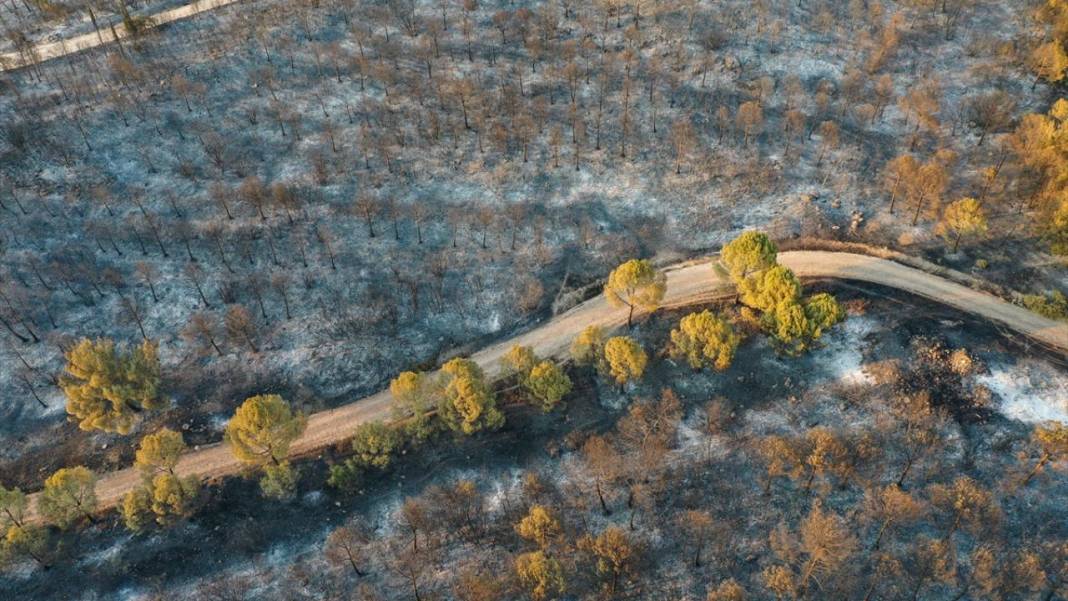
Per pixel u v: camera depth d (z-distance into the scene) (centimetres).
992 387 10575
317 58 16000
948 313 11581
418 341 12069
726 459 10231
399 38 16675
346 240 13188
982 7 16825
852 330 11500
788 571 8719
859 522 9388
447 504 9938
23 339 11875
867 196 13425
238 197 13600
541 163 14300
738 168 14025
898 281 12119
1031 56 15075
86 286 12475
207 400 11425
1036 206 12519
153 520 10075
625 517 9775
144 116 14838
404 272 12781
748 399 10888
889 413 10438
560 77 15550
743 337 11450
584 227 13338
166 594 9419
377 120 14950
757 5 16850
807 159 14125
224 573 9594
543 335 12012
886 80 14550
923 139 14238
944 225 12562
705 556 9294
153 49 16250
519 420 10944
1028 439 10000
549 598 8938
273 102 15212
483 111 15062
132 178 13925
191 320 12175
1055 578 8594
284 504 10244
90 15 17250
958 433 10131
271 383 11588
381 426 10319
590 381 11300
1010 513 9319
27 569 9750
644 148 14475
